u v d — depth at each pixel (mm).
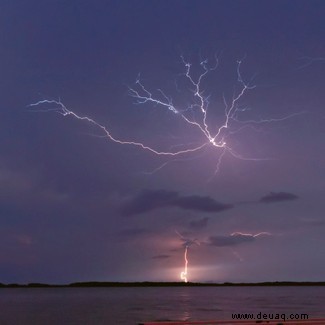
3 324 53656
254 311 73375
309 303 102000
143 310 77625
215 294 196125
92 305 97188
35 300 132250
